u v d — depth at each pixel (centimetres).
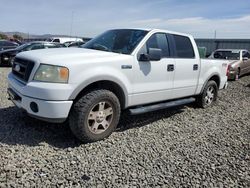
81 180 332
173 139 487
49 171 346
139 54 498
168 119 607
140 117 603
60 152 402
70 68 407
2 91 770
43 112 403
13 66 484
